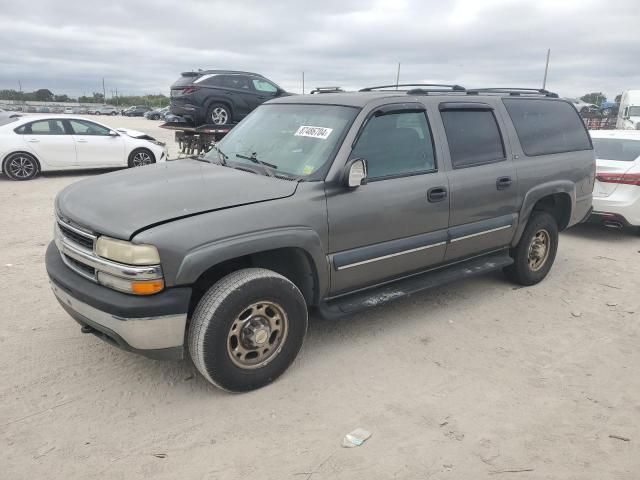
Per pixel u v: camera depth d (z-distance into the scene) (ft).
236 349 11.15
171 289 10.14
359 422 10.62
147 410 10.88
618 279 19.92
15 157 39.96
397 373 12.54
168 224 10.17
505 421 10.78
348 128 12.87
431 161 14.42
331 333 14.55
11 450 9.58
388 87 16.40
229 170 13.17
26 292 16.80
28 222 26.30
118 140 44.29
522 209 16.88
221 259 10.43
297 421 10.62
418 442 10.05
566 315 16.30
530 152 17.29
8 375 11.98
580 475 9.30
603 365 13.24
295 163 12.84
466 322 15.53
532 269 18.51
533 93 19.02
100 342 13.61
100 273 10.43
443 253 14.97
